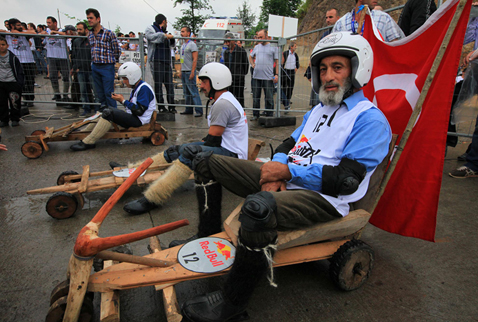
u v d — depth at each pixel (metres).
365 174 1.64
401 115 2.09
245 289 1.53
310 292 1.94
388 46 2.18
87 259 1.40
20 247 2.36
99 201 3.14
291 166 1.70
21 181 3.58
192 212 2.97
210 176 1.96
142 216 2.88
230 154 2.63
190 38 6.68
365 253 1.84
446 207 3.02
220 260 1.70
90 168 4.02
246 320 1.71
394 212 2.13
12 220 2.75
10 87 5.93
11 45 7.84
